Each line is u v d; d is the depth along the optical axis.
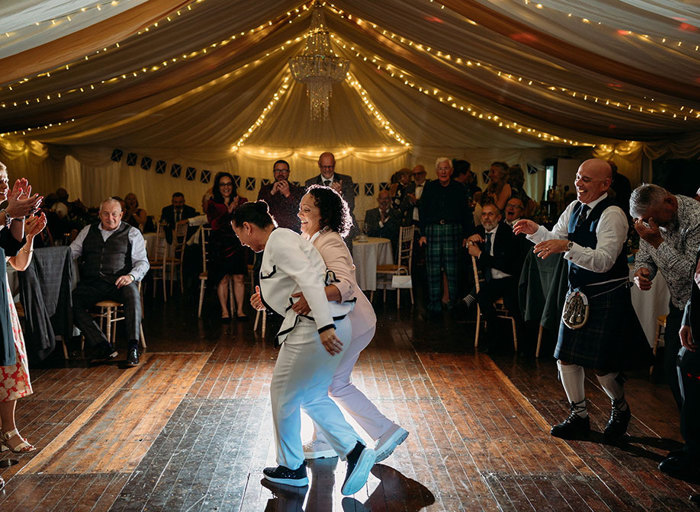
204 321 7.41
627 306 3.76
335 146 13.84
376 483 3.34
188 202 13.62
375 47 8.90
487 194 8.22
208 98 10.70
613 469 3.50
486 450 3.75
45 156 11.74
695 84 5.68
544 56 6.18
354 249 8.24
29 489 3.25
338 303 3.14
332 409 3.24
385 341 6.45
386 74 10.65
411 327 7.11
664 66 5.32
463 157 13.43
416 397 4.70
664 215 3.42
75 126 10.45
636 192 3.47
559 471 3.47
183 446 3.79
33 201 3.28
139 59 6.44
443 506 3.09
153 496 3.18
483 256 6.16
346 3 7.27
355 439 3.19
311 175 14.06
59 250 5.52
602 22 4.51
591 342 3.76
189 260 9.03
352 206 7.82
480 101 9.73
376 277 8.66
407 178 10.02
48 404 4.53
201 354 5.91
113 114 10.05
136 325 5.67
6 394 3.65
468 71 7.74
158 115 10.81
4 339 3.25
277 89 11.49
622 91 6.91
